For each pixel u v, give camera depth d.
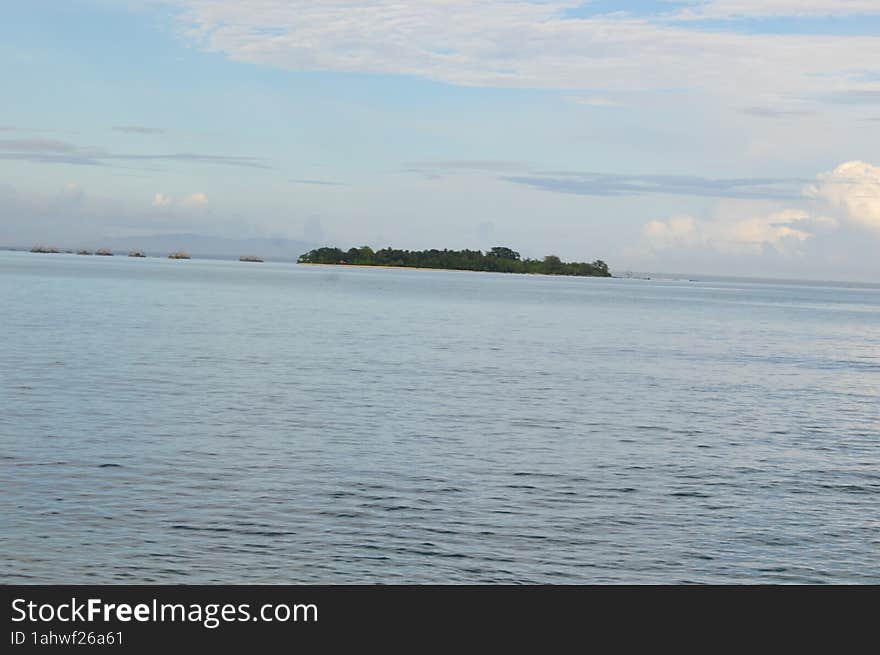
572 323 102.19
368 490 24.58
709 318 126.75
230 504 22.89
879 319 140.38
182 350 57.88
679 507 23.95
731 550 20.84
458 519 22.34
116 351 55.47
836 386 51.91
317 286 182.12
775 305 191.62
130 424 32.56
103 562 18.98
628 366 59.00
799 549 21.02
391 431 33.12
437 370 52.59
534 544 20.81
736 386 50.25
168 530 20.84
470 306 129.75
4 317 77.38
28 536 20.06
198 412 35.59
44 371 45.25
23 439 29.31
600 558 20.17
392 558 19.75
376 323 90.00
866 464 29.83
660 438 33.53
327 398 40.38
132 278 182.00
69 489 23.61
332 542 20.50
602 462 29.03
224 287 160.38
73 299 106.75
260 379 45.78
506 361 59.41
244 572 18.84
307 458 28.17
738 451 31.55
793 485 26.64
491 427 34.66
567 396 43.78
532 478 26.56
